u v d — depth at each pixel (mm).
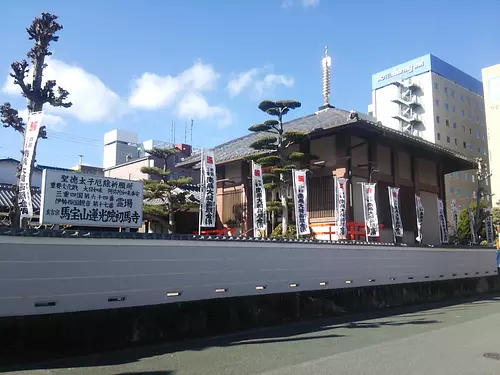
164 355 7508
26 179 9406
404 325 10961
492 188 58000
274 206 16656
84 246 7895
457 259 19344
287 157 16719
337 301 12859
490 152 58750
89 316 7703
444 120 65688
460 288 18875
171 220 18906
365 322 11516
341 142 17844
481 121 72875
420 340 8883
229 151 22766
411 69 67750
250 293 10648
